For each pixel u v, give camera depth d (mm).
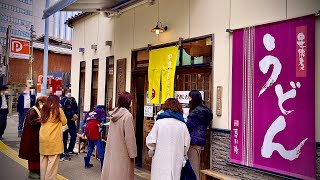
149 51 7465
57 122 5711
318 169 4133
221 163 5465
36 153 6125
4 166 7238
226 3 5605
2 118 11172
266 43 4844
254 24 5078
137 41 8055
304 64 4348
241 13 5324
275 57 4707
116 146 4777
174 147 4250
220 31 5688
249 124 5020
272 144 4672
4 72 23078
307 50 4328
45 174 5668
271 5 4836
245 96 5109
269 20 4855
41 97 6371
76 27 11703
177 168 4246
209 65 5848
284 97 4555
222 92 5566
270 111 4727
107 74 9438
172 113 4402
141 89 8336
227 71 5492
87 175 6688
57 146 5648
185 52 6570
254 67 5000
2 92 11266
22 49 15844
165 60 6906
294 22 4488
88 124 7199
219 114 5566
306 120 4281
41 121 5672
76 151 9359
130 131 4703
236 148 5191
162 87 6938
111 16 9109
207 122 5234
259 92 4898
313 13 4285
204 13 6074
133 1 7922
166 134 4266
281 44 4641
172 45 6895
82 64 11156
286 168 4473
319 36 4223
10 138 11609
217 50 5719
